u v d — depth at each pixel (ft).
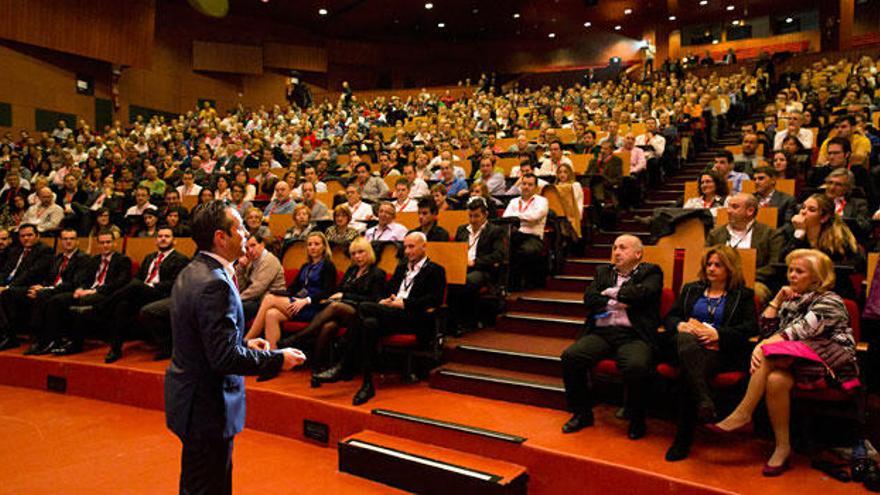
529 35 82.58
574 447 9.89
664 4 69.26
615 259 11.58
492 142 32.01
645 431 10.53
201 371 6.61
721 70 57.62
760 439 10.34
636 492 8.93
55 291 18.37
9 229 26.30
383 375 14.70
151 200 28.35
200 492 6.72
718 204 16.70
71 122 53.06
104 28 53.83
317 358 13.62
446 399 12.69
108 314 17.29
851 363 9.12
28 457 11.82
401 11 69.56
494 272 16.47
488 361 13.76
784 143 20.24
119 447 12.37
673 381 10.36
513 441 10.14
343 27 76.18
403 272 14.64
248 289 15.64
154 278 18.38
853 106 25.55
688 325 10.15
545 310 16.11
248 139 41.34
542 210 17.63
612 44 83.51
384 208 18.07
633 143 24.41
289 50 74.49
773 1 72.64
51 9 49.75
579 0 66.69
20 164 36.78
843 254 11.94
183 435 6.58
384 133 44.98
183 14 66.23
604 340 11.18
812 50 76.07
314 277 15.51
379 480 10.62
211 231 6.79
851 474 8.75
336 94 75.77
